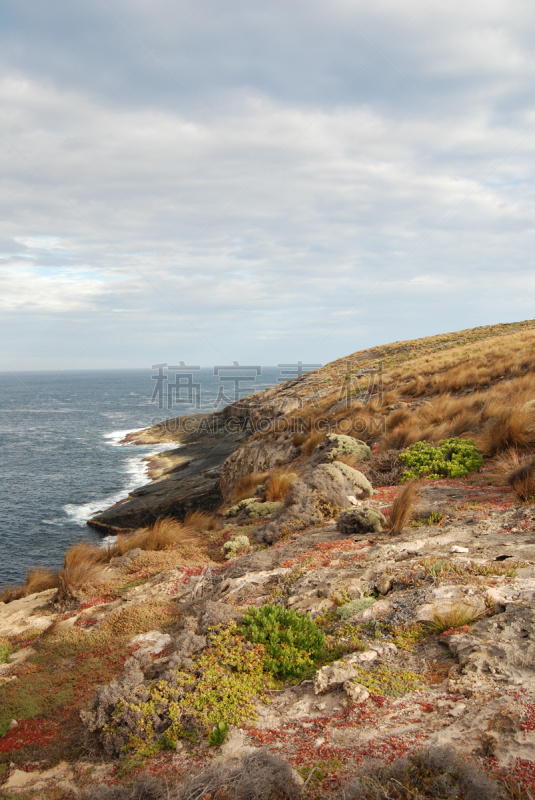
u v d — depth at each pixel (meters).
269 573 6.73
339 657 4.21
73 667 5.47
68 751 3.98
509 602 4.20
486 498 8.36
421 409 17.17
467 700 3.08
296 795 2.65
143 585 7.80
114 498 34.22
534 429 10.87
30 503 33.59
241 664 4.29
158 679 4.35
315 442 18.06
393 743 2.86
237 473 24.69
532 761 2.44
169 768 3.26
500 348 25.97
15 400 141.75
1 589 20.22
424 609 4.41
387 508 8.82
